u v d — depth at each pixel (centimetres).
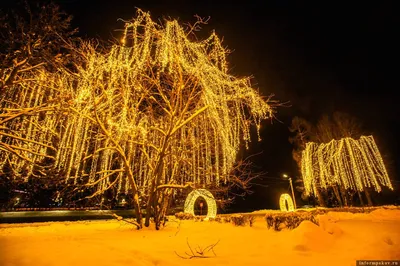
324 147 2520
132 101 1085
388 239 570
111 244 664
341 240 626
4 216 1995
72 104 991
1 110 977
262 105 1006
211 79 987
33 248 599
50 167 1031
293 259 497
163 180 1161
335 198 3116
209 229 998
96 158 1145
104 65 978
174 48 925
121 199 1218
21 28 920
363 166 2238
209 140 1154
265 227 1049
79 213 2320
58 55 979
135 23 925
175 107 1027
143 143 1077
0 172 1023
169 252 573
